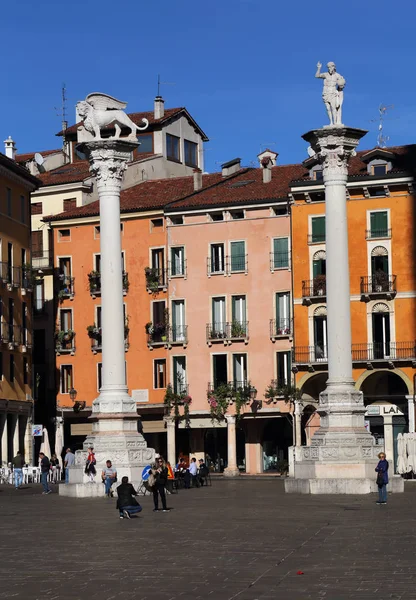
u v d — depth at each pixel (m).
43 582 23.61
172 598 21.38
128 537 32.19
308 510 41.41
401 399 85.69
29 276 88.62
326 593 21.47
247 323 89.50
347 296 52.91
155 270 92.31
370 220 85.62
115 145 54.88
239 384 89.38
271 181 92.75
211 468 90.50
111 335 54.34
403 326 84.50
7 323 84.69
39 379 95.75
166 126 104.75
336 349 52.69
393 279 84.62
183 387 91.06
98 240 94.62
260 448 89.12
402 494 50.81
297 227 87.62
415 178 84.44
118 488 39.44
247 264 89.62
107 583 23.31
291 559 26.44
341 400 52.34
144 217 93.25
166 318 91.75
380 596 20.94
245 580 23.36
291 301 87.69
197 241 91.31
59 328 95.56
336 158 53.09
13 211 87.19
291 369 87.44
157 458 43.38
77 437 95.25
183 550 28.59
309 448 52.47
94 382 94.12
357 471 51.12
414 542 29.25
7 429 84.88
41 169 104.38
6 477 75.38
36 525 37.50
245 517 38.75
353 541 29.83
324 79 53.78
